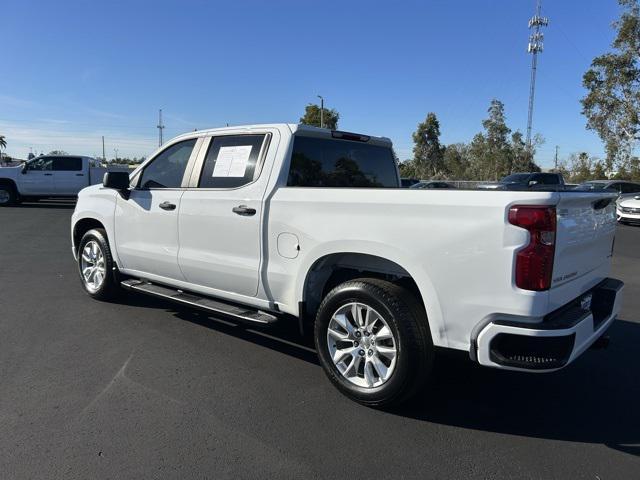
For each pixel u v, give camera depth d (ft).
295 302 13.05
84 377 13.10
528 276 9.48
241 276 14.15
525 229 9.49
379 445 10.25
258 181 13.93
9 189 66.59
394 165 17.98
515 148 196.44
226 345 15.65
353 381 12.00
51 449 9.80
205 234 15.02
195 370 13.71
